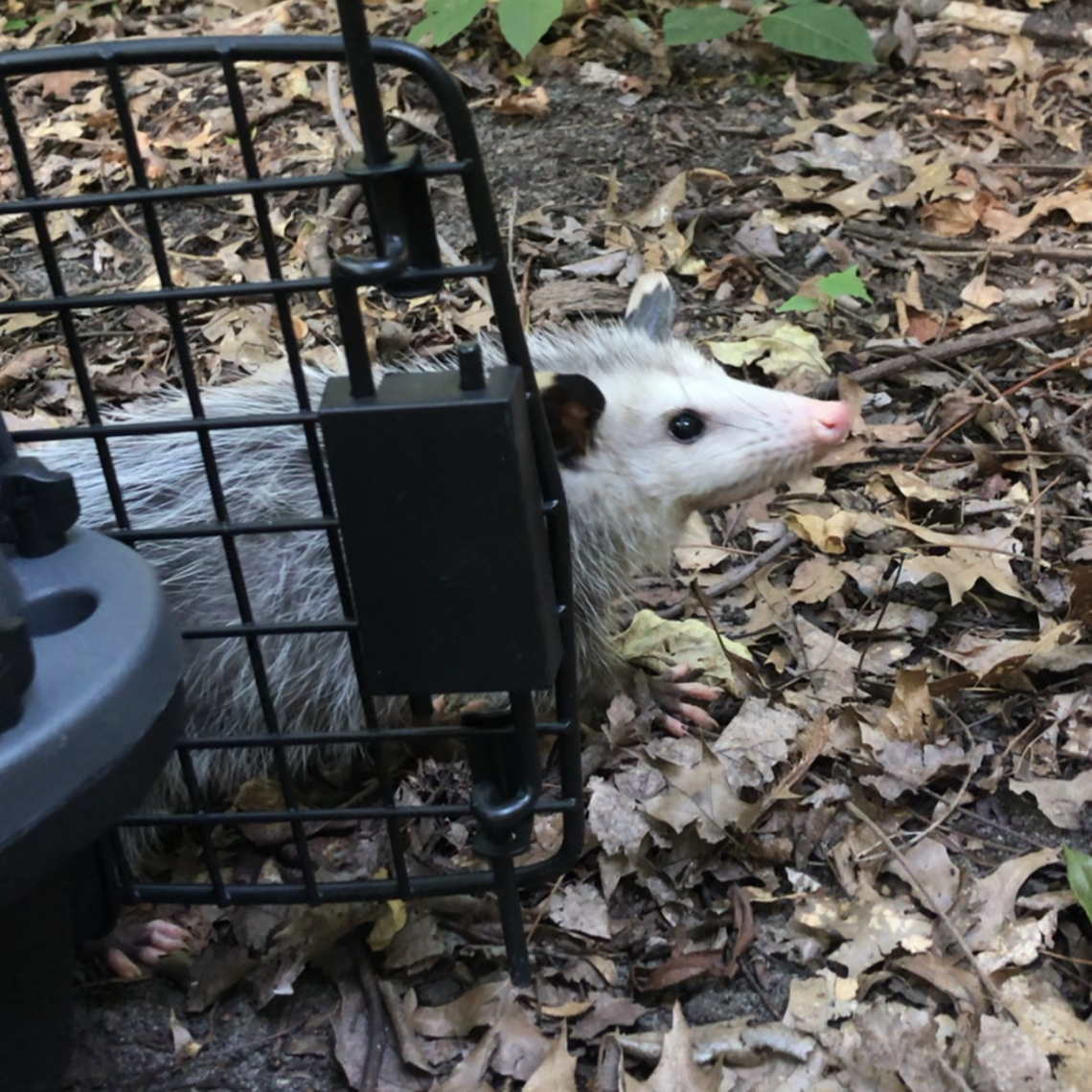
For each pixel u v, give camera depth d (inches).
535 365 21.2
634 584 22.9
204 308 30.6
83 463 19.6
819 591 22.9
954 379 27.3
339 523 13.5
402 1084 16.2
